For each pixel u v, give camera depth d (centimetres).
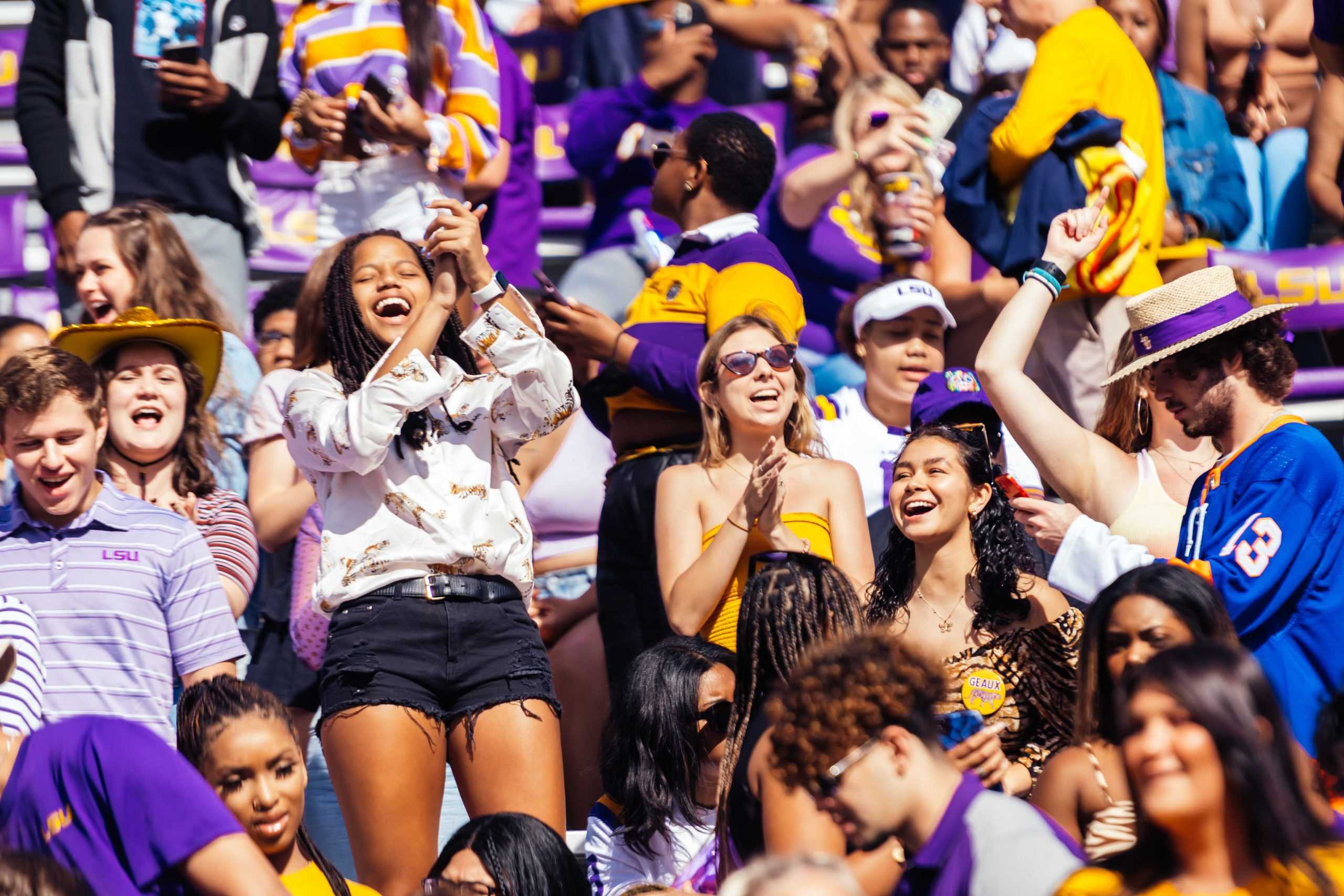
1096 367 1576
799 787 803
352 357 1124
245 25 1783
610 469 1441
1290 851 690
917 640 1123
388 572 1064
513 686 1070
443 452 1089
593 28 1966
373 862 1032
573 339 1407
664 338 1423
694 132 1473
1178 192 1767
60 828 803
